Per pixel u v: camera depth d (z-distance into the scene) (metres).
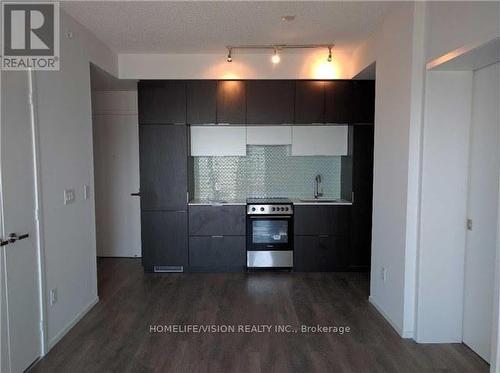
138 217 5.40
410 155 2.84
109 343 2.89
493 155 2.52
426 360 2.65
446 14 2.48
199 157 5.17
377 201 3.53
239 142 4.79
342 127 4.79
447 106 2.73
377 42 3.54
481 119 2.63
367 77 4.39
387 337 2.99
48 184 2.80
